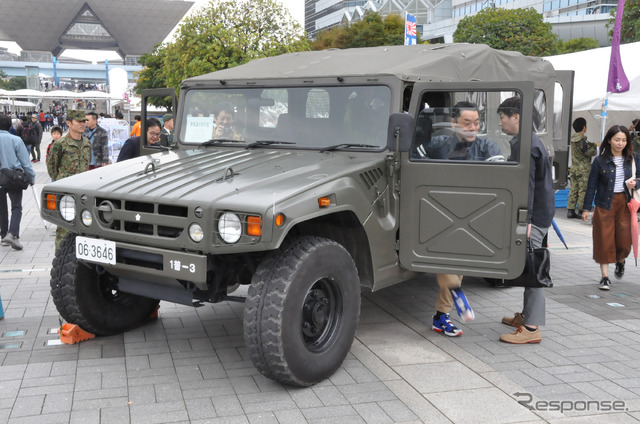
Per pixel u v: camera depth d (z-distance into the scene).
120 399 3.72
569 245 9.01
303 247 3.78
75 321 4.64
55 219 4.34
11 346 4.60
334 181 3.94
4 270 7.03
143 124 5.71
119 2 133.75
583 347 4.74
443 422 3.48
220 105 5.23
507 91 4.08
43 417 3.48
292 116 4.89
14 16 138.62
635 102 11.27
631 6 24.22
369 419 3.51
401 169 4.39
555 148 7.65
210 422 3.45
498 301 5.96
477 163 4.18
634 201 6.40
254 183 3.80
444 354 4.54
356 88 4.65
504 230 4.17
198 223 3.60
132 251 3.96
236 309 5.63
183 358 4.41
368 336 4.93
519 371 4.24
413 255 4.43
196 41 17.02
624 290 6.53
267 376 3.81
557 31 64.94
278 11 17.25
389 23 24.56
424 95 4.47
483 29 35.75
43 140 34.56
